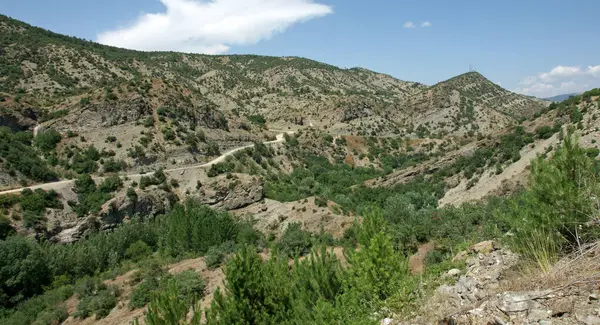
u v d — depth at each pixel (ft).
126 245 178.81
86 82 400.47
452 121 489.67
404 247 103.71
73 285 148.25
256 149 321.11
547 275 26.84
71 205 205.16
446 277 37.52
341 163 369.50
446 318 27.50
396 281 39.50
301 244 143.95
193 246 166.20
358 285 42.01
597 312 21.15
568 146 32.63
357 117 474.49
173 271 140.87
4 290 138.72
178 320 54.75
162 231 191.11
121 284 140.36
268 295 54.80
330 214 192.44
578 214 29.81
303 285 57.93
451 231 102.78
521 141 230.89
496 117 486.79
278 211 206.90
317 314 41.47
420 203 230.07
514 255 35.14
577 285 24.00
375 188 276.21
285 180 289.94
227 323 52.42
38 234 180.04
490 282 31.58
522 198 34.86
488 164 234.58
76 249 167.32
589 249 27.45
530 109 577.84
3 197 184.14
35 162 226.58
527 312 23.63
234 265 54.34
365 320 32.94
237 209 221.66
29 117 277.23
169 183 244.42
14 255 142.51
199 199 228.43
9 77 356.59
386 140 419.54
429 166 291.99
